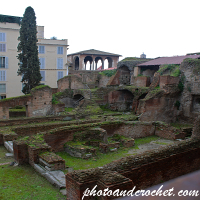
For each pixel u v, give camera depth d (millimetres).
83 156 14102
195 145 11758
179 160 10719
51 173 10180
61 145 15562
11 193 8398
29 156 11750
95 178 7328
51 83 42281
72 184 7379
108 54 54562
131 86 30406
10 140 15141
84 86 34656
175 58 31500
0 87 37062
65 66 42938
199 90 24500
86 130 16719
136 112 27516
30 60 31562
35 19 31719
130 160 9070
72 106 33250
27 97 25062
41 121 22750
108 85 33469
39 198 8102
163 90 24906
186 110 26000
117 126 18781
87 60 59688
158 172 9742
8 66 37219
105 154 15227
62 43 42219
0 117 23422
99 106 30766
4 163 11836
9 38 36781
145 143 18453
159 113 25219
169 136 19625
